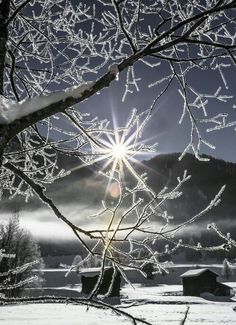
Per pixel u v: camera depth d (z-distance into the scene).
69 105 1.87
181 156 2.79
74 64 3.41
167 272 2.41
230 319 23.31
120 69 1.99
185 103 2.84
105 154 2.58
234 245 2.14
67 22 3.66
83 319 12.89
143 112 2.58
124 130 2.54
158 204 2.31
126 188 2.46
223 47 2.30
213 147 2.78
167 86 2.73
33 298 1.93
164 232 2.35
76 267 2.44
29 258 31.48
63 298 1.97
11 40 3.52
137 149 2.58
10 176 3.22
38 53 3.63
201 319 22.56
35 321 12.57
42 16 3.57
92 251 2.44
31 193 3.31
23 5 2.35
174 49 2.94
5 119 1.77
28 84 3.56
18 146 3.34
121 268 2.39
